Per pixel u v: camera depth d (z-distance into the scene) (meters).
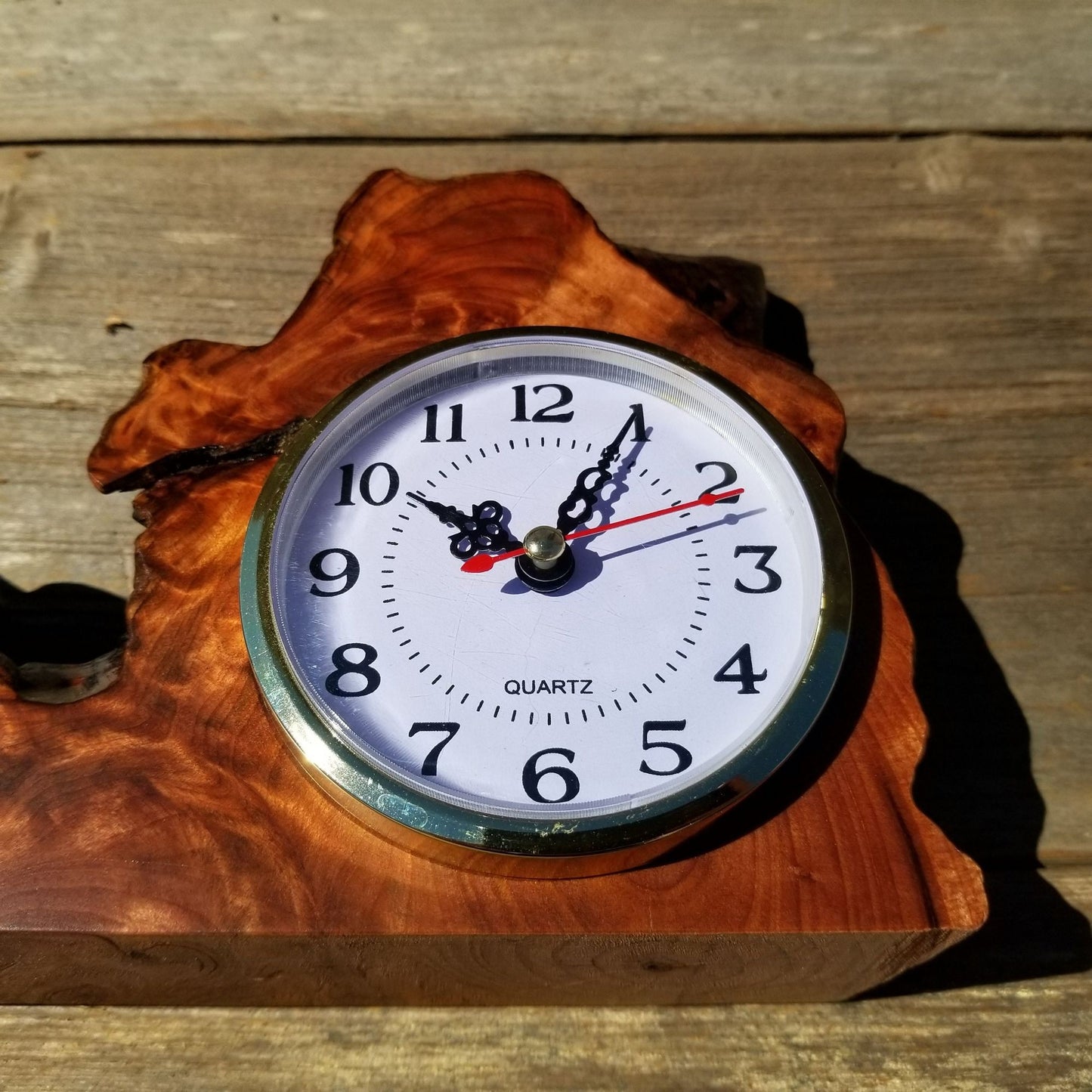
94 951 0.21
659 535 0.23
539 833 0.20
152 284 0.30
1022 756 0.26
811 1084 0.23
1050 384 0.30
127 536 0.28
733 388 0.24
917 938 0.20
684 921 0.20
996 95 0.33
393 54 0.33
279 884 0.20
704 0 0.34
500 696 0.21
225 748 0.21
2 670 0.22
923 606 0.27
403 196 0.26
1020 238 0.31
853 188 0.32
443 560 0.22
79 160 0.31
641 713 0.21
